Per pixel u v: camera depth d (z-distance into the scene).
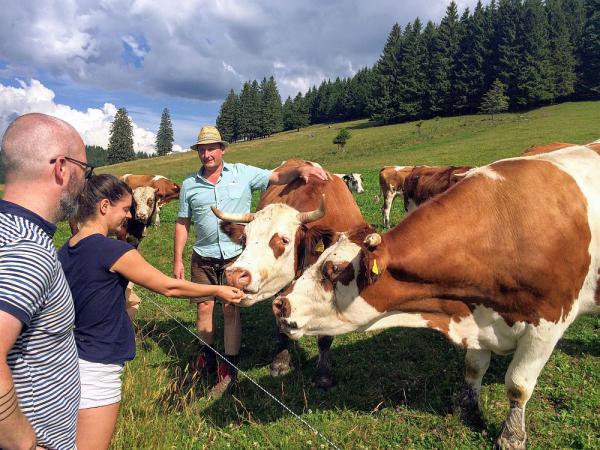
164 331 7.28
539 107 84.50
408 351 6.08
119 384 3.45
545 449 4.26
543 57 86.06
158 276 3.31
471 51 94.62
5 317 1.93
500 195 4.25
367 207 20.12
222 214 5.08
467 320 4.42
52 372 2.39
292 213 5.04
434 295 4.34
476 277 4.17
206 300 5.80
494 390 5.16
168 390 5.22
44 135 2.23
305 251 5.00
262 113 135.38
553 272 4.04
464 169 8.89
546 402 4.93
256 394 5.35
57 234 15.50
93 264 3.12
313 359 6.17
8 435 1.98
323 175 5.93
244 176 5.85
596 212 4.32
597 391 4.99
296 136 106.44
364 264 3.92
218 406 5.11
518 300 4.13
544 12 93.88
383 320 4.50
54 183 2.28
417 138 61.56
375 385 5.39
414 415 4.80
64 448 2.55
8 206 2.15
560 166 4.52
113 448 3.90
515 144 44.28
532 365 4.19
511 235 4.09
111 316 3.29
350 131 93.88
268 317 7.76
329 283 4.25
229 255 5.80
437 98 95.94
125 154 133.88
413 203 10.50
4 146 2.23
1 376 1.91
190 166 73.50
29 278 2.01
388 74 101.25
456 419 4.66
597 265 4.37
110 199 3.28
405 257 4.14
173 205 23.72
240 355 6.50
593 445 4.20
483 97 87.62
